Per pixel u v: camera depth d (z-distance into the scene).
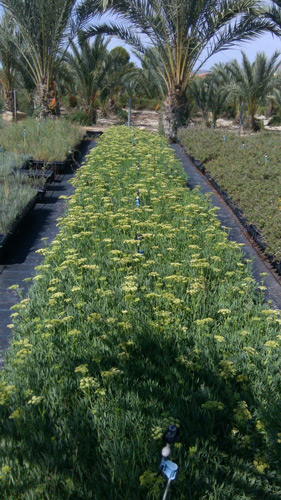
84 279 4.95
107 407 2.98
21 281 5.61
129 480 2.50
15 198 7.50
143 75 29.48
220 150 11.57
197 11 13.33
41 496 2.38
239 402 2.90
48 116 15.80
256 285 5.46
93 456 2.68
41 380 3.24
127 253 5.65
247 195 7.93
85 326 3.90
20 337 3.89
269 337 3.92
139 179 8.96
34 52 15.02
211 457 2.72
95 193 7.90
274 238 6.16
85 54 21.94
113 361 3.49
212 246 5.90
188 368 3.39
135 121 28.22
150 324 3.89
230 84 24.30
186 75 15.15
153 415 2.92
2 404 2.96
